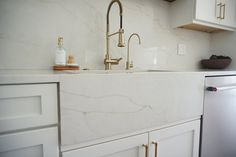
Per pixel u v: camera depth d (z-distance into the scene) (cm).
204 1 117
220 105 99
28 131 47
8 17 80
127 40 116
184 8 123
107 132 58
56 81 49
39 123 48
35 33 87
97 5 103
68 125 51
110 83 57
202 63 152
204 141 94
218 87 93
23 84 45
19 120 46
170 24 137
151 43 128
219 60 135
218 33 159
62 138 50
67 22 95
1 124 44
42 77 47
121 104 61
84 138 54
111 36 110
